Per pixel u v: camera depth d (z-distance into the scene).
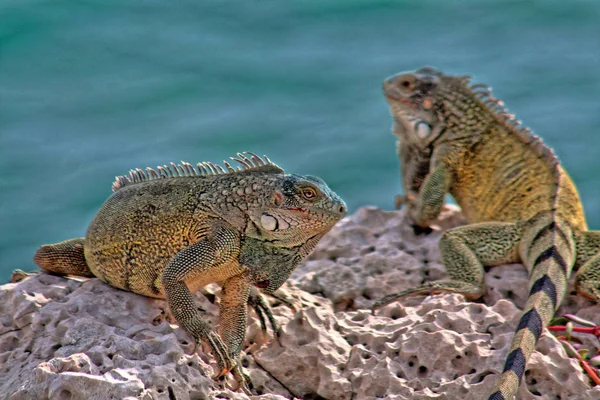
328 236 21.72
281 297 18.38
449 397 15.45
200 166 16.94
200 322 15.48
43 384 14.53
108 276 17.20
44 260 17.89
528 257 19.75
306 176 15.88
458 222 23.47
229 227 15.88
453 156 23.17
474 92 23.52
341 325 17.39
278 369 16.59
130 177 17.72
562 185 21.72
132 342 15.40
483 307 17.28
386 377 15.86
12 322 16.84
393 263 20.66
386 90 24.38
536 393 15.87
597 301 18.56
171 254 16.36
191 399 14.79
